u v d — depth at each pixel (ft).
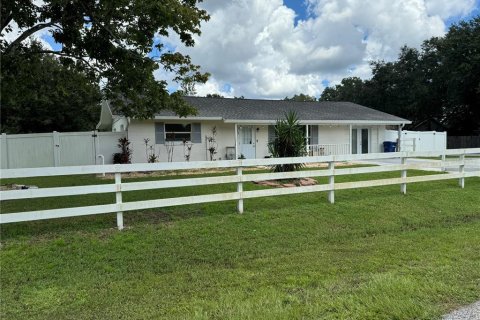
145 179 42.65
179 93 37.50
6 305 14.06
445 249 19.34
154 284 15.76
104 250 18.99
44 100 96.63
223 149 64.80
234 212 25.67
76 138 58.95
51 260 17.75
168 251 19.40
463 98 115.85
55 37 35.42
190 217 24.32
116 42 33.68
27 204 27.63
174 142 60.75
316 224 24.38
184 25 32.53
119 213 21.66
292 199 29.68
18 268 16.92
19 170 19.52
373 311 11.80
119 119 64.44
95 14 32.01
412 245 20.40
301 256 19.11
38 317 13.14
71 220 23.03
